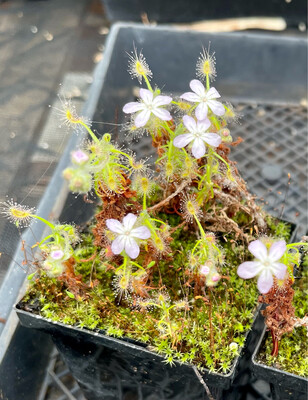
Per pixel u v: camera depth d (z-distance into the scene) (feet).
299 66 1.15
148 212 0.71
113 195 0.65
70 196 0.90
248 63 1.15
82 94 1.55
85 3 1.83
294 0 1.47
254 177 1.12
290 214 1.05
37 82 1.60
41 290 0.73
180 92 1.18
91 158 0.60
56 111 1.42
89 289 0.74
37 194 1.00
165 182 0.73
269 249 0.55
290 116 1.24
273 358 0.66
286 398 0.70
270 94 1.24
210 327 0.65
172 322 0.69
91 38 1.74
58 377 0.91
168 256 0.76
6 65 1.66
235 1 1.49
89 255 0.78
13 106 1.52
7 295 0.81
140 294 0.68
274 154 1.16
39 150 1.30
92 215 0.91
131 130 0.71
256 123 1.23
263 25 1.54
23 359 0.83
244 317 0.69
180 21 1.54
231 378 0.64
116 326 0.69
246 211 0.76
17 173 1.22
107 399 0.84
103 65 1.03
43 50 1.71
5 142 1.36
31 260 0.76
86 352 0.74
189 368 0.66
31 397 0.87
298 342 0.68
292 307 0.64
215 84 1.20
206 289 0.73
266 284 0.53
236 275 0.75
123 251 0.61
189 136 0.59
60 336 0.73
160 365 0.68
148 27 1.07
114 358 0.73
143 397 0.80
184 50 1.10
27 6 1.84
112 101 1.04
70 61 1.67
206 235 0.63
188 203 0.64
